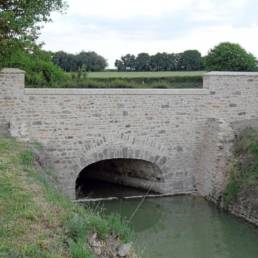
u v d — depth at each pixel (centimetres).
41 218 987
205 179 2164
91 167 2569
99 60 5981
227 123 2161
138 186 2348
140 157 2130
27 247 824
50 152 1994
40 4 1817
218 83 2200
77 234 927
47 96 1964
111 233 1020
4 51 1809
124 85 3491
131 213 1958
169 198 2156
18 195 1126
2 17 1681
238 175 1931
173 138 2173
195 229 1759
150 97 2111
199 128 2203
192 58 6122
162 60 6169
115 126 2077
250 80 2241
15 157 1531
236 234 1695
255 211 1744
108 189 2345
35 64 3322
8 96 1920
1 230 891
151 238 1680
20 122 1945
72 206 1133
